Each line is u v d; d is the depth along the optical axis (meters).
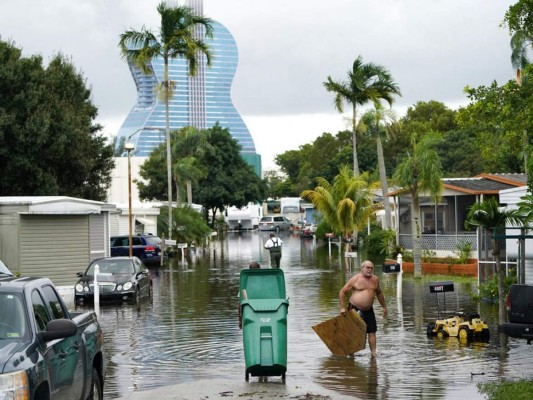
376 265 43.06
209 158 110.50
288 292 29.67
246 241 80.62
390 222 56.34
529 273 23.61
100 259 28.50
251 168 115.06
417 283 33.09
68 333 8.79
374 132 61.34
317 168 138.25
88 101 52.34
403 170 35.69
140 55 50.47
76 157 46.50
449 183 44.53
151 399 12.65
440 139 37.00
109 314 24.30
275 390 13.16
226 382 13.90
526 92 19.75
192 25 51.69
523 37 21.81
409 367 15.01
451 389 13.00
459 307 24.28
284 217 117.12
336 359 16.02
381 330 19.83
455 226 44.03
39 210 30.00
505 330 15.41
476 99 20.56
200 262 48.91
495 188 43.66
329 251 56.16
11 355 8.04
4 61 44.59
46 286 9.93
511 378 13.78
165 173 97.56
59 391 8.91
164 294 30.14
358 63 57.47
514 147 20.30
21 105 43.72
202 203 109.69
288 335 19.38
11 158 43.53
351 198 48.81
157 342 18.66
